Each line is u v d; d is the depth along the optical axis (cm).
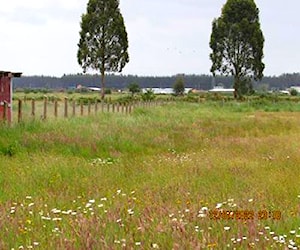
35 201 937
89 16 8081
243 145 2059
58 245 635
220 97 8588
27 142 1816
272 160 1602
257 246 632
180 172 1324
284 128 3130
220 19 8819
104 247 623
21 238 676
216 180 1212
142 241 646
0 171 1286
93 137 1973
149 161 1566
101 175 1270
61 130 2105
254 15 8769
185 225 725
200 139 2258
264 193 1037
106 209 861
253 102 7425
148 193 1029
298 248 636
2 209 851
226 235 678
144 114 3800
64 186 1119
